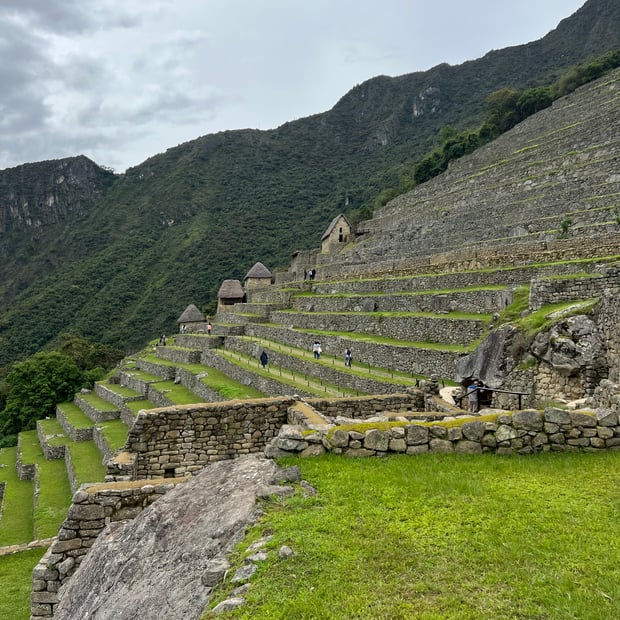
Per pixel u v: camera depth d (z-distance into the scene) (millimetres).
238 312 56469
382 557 4977
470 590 4500
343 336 29109
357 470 7035
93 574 6074
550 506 6039
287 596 4406
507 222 39344
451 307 25906
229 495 6301
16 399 49875
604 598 4320
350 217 93562
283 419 10570
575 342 13672
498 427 7984
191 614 4441
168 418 10008
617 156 37125
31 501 26688
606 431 8000
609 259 20031
